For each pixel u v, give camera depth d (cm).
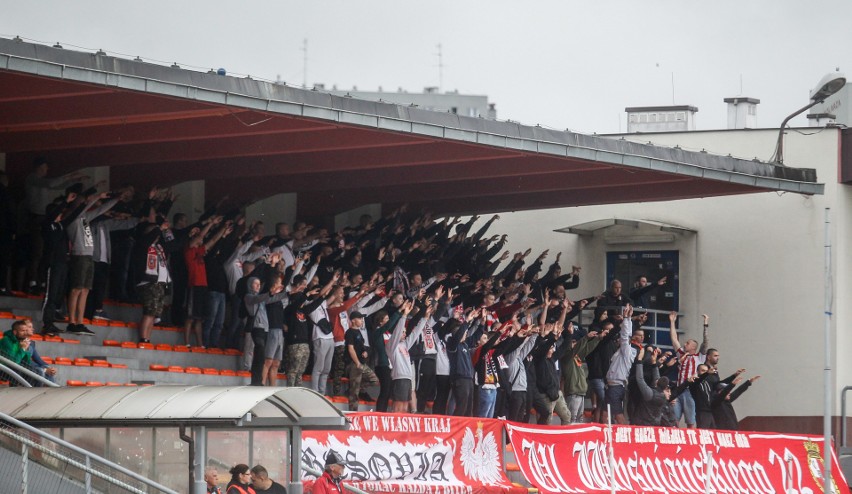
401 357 4900
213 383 4756
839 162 6606
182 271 5109
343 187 6012
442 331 5200
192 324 5116
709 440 5412
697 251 7025
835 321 6562
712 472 5388
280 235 5250
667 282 7088
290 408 3478
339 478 3609
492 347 5247
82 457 3325
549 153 5200
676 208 7100
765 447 5619
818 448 5784
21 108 4378
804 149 6675
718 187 6297
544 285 6444
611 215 7250
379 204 6656
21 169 5250
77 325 4556
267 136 5078
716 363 6250
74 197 4519
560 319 5662
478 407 5209
